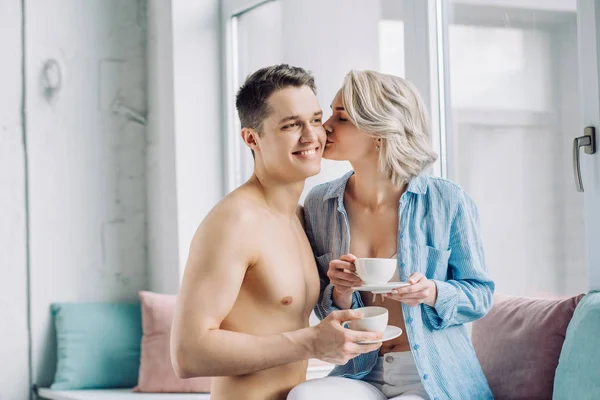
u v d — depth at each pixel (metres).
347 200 1.88
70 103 3.37
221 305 1.63
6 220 3.24
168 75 3.31
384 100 1.76
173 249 3.29
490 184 2.25
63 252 3.34
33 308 3.27
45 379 3.28
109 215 3.44
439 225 1.79
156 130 3.41
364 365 1.80
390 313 1.80
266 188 1.76
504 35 2.19
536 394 1.91
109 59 3.45
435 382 1.71
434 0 2.38
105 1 3.45
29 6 3.29
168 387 2.99
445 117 2.39
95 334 3.19
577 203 2.01
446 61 2.38
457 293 1.72
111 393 3.02
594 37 1.92
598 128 1.91
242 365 1.58
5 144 3.25
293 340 1.57
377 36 2.56
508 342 2.00
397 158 1.75
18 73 3.28
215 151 3.34
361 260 1.63
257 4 3.14
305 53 2.90
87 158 3.40
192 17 3.30
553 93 2.06
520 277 2.18
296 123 1.70
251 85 1.73
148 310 3.13
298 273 1.74
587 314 1.76
